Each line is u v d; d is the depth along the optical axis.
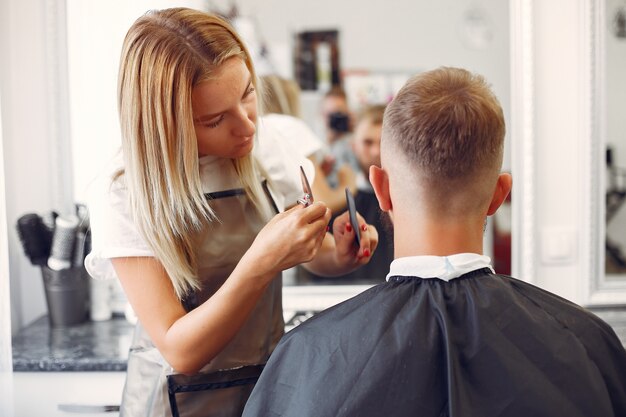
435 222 0.94
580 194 1.82
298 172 1.38
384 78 1.76
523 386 0.86
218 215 1.17
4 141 1.86
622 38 1.78
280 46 1.75
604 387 0.89
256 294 1.03
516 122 1.80
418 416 0.85
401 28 1.75
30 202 1.88
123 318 1.92
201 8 1.78
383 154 0.97
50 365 1.64
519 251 1.83
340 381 0.87
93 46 1.83
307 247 1.01
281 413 0.91
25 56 1.84
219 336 1.03
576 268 1.85
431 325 0.89
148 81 1.03
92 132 1.85
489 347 0.87
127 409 1.20
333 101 1.76
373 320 0.90
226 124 1.07
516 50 1.77
